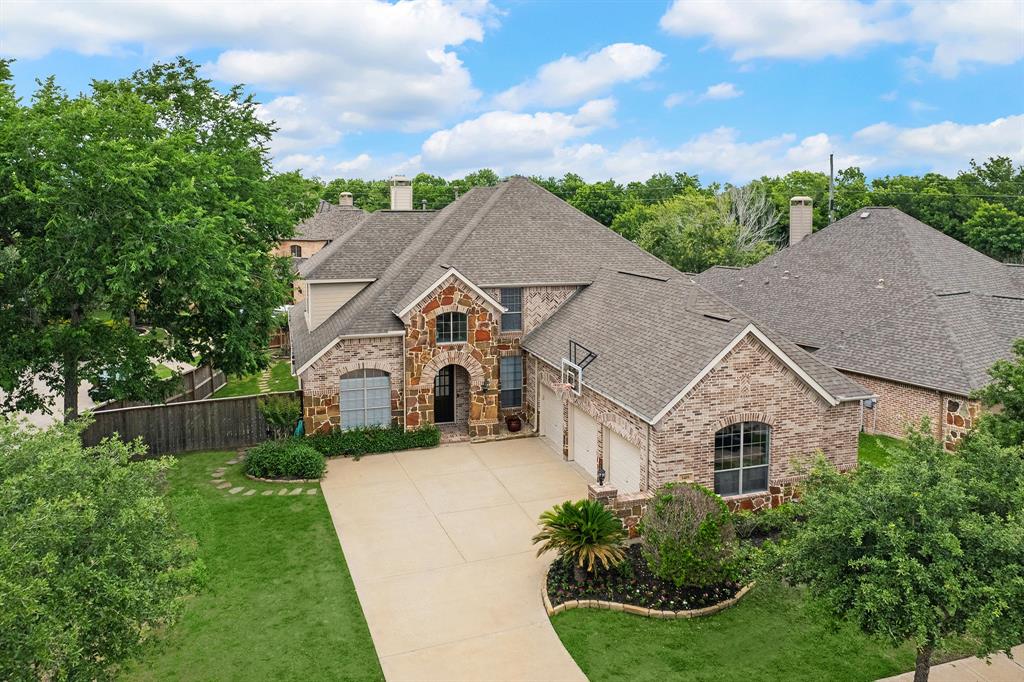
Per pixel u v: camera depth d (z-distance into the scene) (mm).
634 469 20516
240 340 24469
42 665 8430
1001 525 9883
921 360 25938
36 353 21109
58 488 9617
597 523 16172
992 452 11555
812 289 35344
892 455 12219
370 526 19688
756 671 13047
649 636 14250
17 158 19000
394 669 13289
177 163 20875
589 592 15672
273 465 23250
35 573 8578
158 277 21172
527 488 22406
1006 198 71375
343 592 16125
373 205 112312
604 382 21766
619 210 96062
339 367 26016
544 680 12906
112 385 22219
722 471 19531
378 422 26766
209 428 26234
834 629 11766
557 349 25828
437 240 31047
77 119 19500
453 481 23062
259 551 18172
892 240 34156
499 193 32719
